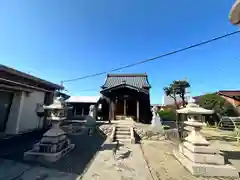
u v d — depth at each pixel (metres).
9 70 5.37
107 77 14.26
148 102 11.91
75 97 17.81
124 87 10.20
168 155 4.80
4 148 4.84
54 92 10.07
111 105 10.73
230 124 10.73
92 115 9.20
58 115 4.52
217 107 12.67
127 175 3.21
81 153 4.68
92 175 3.14
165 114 18.62
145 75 13.91
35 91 8.44
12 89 6.83
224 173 3.28
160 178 3.11
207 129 11.36
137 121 10.48
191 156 3.68
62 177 2.97
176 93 17.83
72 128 8.80
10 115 7.12
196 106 4.34
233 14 1.78
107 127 8.06
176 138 7.64
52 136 4.21
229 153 5.35
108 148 5.36
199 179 3.11
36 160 3.86
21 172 3.12
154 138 7.54
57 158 3.98
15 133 6.95
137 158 4.44
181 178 3.14
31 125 8.13
